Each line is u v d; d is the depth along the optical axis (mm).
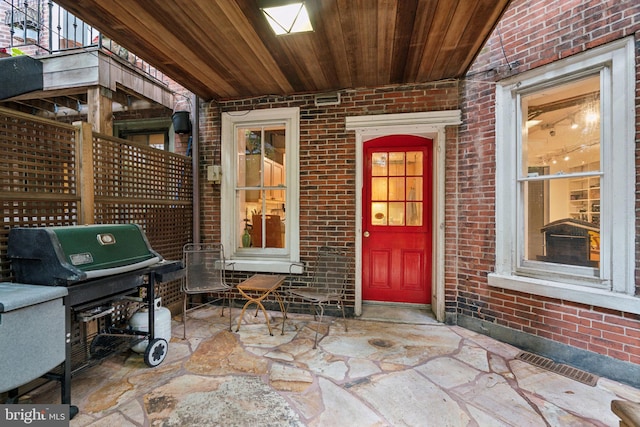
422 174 3549
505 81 2783
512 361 2406
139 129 4477
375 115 3312
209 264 3551
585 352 2291
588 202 2416
